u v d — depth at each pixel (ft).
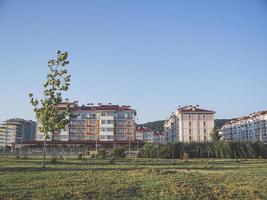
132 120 442.50
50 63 133.08
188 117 482.28
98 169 112.06
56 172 96.58
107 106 455.63
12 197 56.34
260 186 78.43
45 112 132.26
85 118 442.50
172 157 227.20
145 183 75.25
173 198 60.75
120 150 221.25
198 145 249.55
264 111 508.94
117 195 61.31
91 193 62.08
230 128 605.73
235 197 64.95
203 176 94.63
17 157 193.88
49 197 57.16
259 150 250.57
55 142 378.32
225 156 244.83
